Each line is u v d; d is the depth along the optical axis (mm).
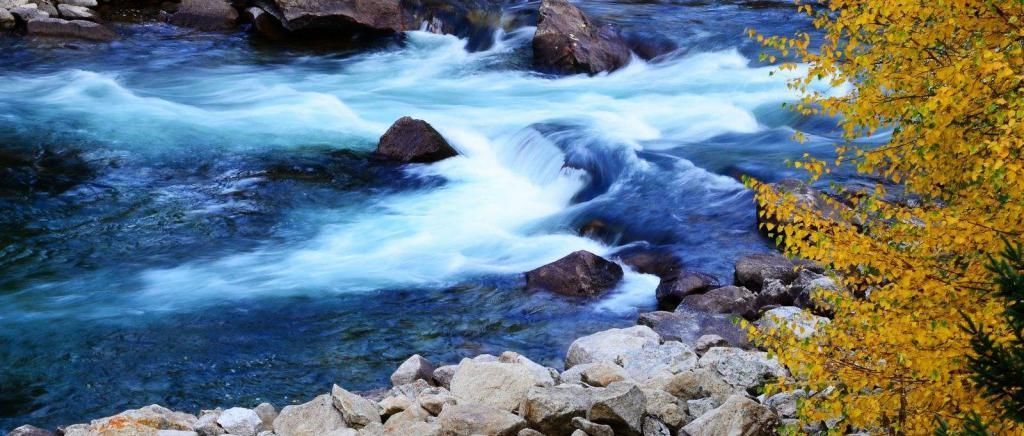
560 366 9547
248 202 14227
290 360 9688
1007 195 5301
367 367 9539
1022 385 4156
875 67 6191
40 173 15180
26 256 12328
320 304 11008
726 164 14320
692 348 9172
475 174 15633
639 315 10211
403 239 13047
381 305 10984
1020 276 4219
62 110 18375
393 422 7297
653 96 19141
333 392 7762
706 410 7262
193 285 11562
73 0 24875
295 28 23953
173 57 22531
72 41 22953
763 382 7582
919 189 6117
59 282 11633
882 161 6531
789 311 9312
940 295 5246
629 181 14312
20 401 8961
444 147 16078
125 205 14047
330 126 17953
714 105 17984
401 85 20969
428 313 10758
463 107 19109
